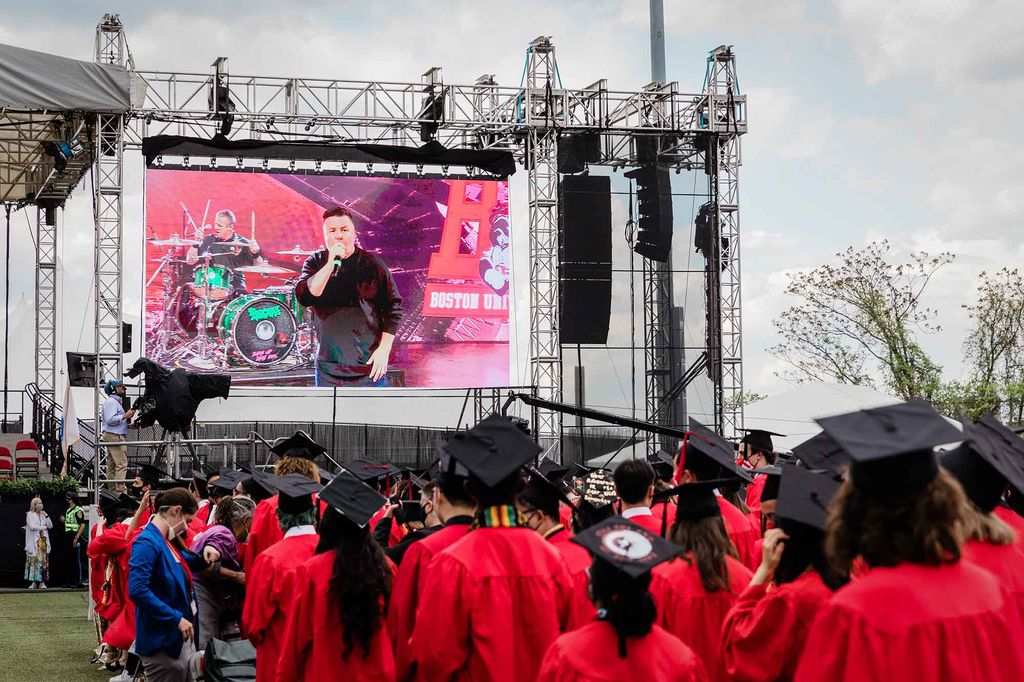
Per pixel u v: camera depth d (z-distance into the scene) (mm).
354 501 5715
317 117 21547
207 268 22016
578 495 9219
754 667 4234
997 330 30531
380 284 22812
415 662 5258
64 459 23406
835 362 30609
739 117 23625
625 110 23641
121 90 20172
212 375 20219
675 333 23266
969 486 4152
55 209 29016
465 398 22594
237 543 9383
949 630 3084
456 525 5691
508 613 4977
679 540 5102
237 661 7938
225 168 22188
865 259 30609
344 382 22578
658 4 27062
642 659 3994
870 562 3285
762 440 11250
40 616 16344
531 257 22844
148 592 7801
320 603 5781
